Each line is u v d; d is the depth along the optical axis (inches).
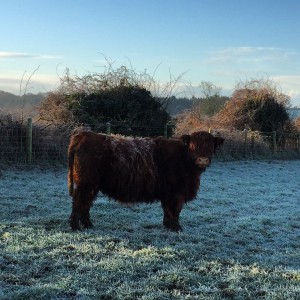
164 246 175.0
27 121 402.6
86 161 190.5
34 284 129.1
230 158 605.6
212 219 239.6
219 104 893.2
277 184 404.5
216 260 160.1
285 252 180.7
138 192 197.6
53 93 541.0
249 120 743.1
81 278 134.3
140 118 553.0
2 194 277.0
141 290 127.0
